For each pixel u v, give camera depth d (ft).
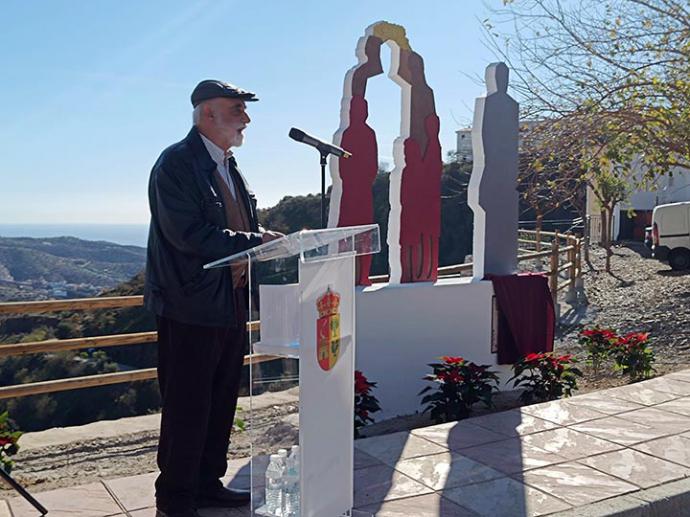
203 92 11.88
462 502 13.60
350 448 11.38
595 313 45.57
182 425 11.84
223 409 12.90
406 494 13.96
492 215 25.39
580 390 24.79
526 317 24.95
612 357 26.86
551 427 18.01
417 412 23.22
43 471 17.65
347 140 22.00
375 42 22.72
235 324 11.89
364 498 13.76
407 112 23.59
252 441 10.59
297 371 10.03
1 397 19.81
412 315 23.00
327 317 10.41
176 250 11.57
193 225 11.30
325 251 10.28
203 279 11.50
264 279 10.29
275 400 10.34
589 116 34.12
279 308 10.19
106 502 13.28
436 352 23.53
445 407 20.94
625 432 17.58
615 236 102.63
